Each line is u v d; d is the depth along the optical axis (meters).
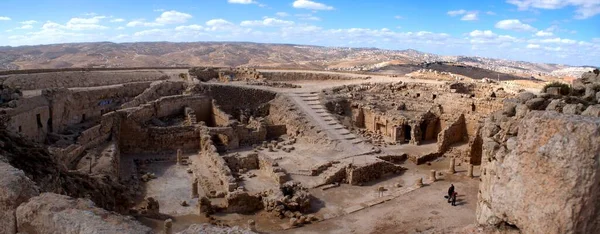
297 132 50.88
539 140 10.05
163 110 54.16
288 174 38.91
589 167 9.13
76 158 37.62
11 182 12.48
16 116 37.09
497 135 19.14
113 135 45.62
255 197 31.75
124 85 59.81
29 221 11.66
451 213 30.94
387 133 51.28
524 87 57.62
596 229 9.49
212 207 30.81
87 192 23.31
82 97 51.91
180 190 36.12
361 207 32.03
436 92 56.12
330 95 59.66
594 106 16.84
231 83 67.38
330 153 43.53
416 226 28.72
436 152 45.16
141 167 42.28
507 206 11.07
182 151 47.88
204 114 59.44
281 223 29.27
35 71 64.12
